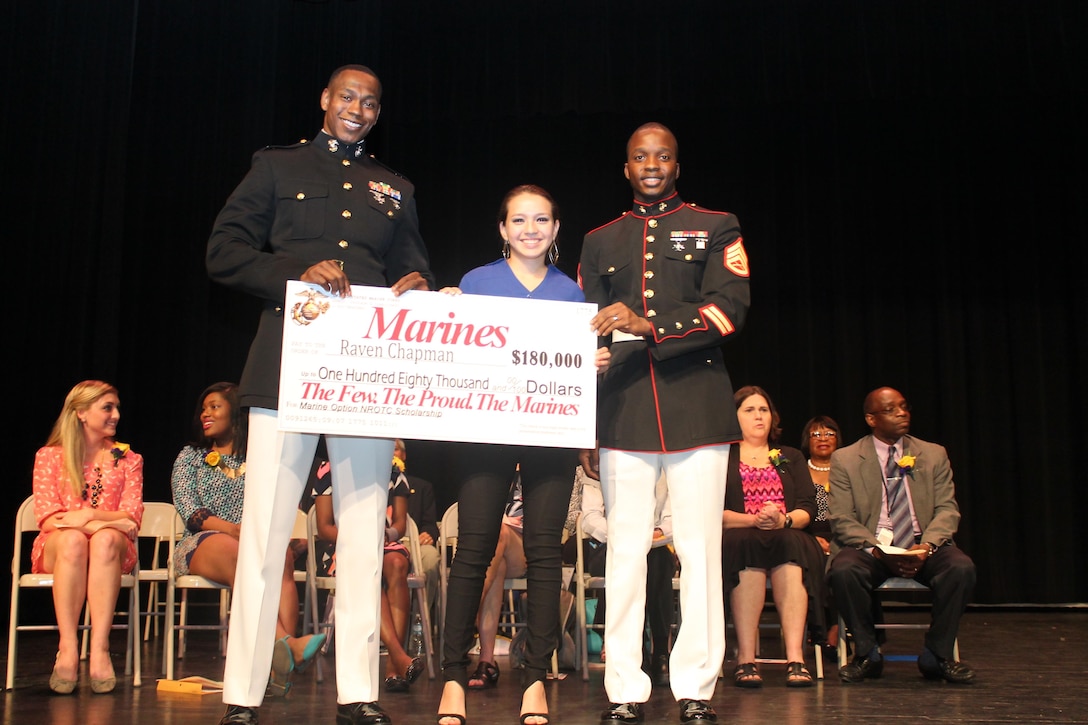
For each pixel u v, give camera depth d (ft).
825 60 23.17
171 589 12.01
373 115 8.60
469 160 25.36
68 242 19.67
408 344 7.88
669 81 23.41
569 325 8.12
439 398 7.87
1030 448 23.79
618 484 8.56
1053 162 24.48
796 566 11.55
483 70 23.97
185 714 9.23
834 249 24.81
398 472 13.52
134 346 21.08
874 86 23.03
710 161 25.14
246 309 22.25
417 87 24.03
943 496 12.89
